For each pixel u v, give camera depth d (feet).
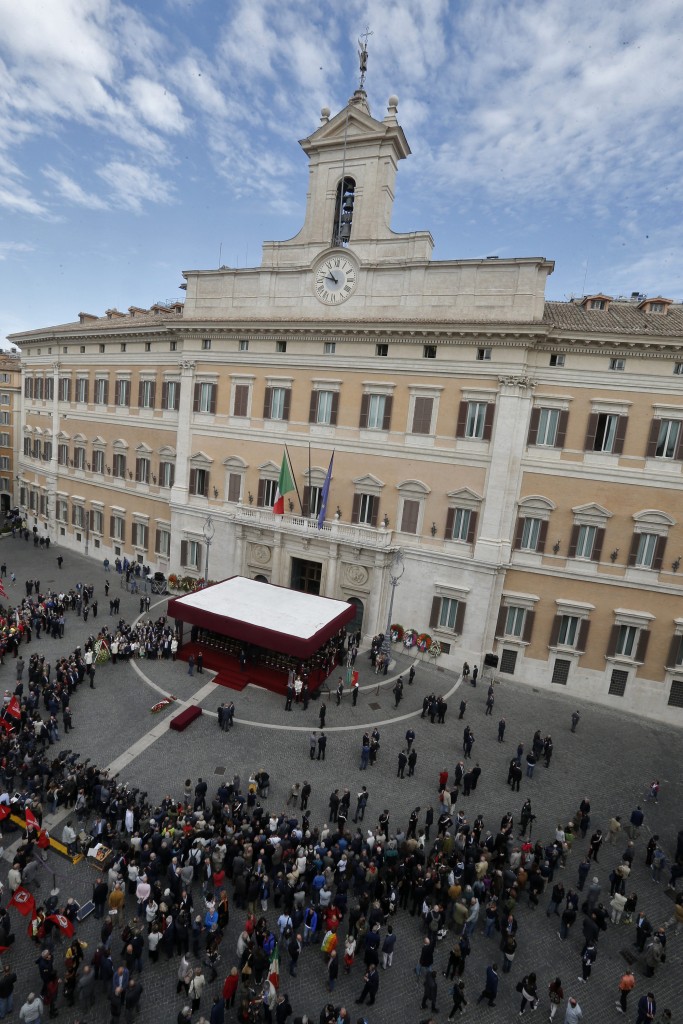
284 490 111.14
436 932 50.21
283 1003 42.45
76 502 165.99
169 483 140.67
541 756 82.84
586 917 50.44
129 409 147.74
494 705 97.60
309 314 114.32
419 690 100.22
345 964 49.06
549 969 50.83
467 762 80.69
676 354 90.74
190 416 130.93
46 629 110.52
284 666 99.40
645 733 93.56
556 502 100.17
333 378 113.50
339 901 51.49
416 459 107.55
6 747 69.46
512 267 97.30
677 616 95.55
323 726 86.07
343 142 106.83
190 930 49.32
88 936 50.01
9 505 228.02
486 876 57.57
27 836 56.34
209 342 126.72
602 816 72.43
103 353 152.05
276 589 112.47
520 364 97.55
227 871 55.52
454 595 106.63
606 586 98.94
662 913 58.18
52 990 42.98
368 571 111.96
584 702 101.81
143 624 113.60
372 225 106.63
